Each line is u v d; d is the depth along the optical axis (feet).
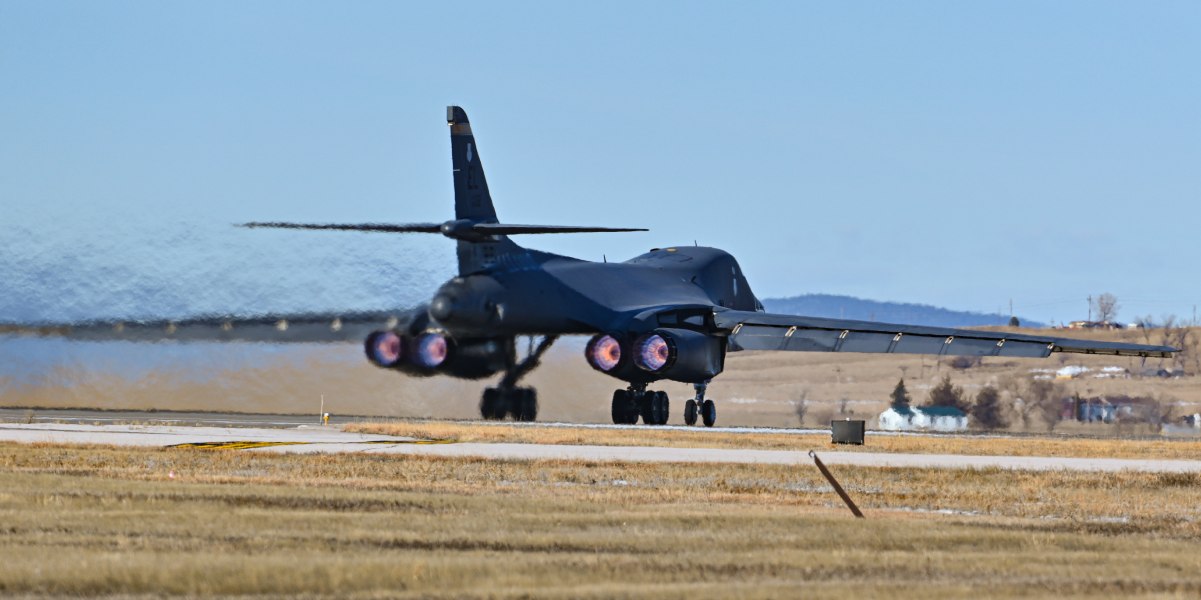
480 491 251.39
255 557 165.27
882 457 350.02
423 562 162.71
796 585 156.25
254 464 290.35
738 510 229.66
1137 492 279.08
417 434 394.73
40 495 219.82
